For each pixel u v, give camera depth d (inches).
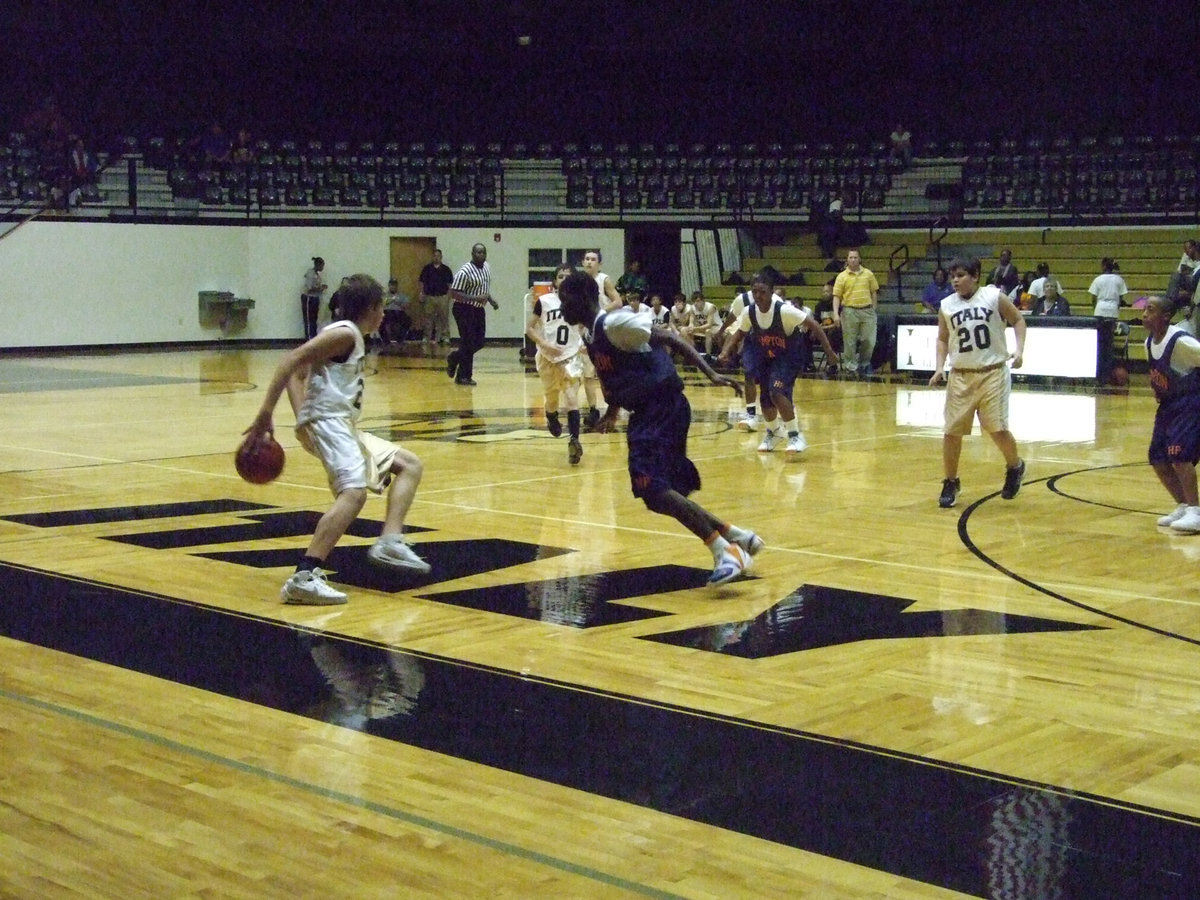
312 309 1142.3
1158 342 329.4
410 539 316.8
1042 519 350.3
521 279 1189.1
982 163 1081.4
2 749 171.3
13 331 1033.5
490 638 229.3
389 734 178.4
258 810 151.4
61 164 1059.9
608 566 288.4
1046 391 740.0
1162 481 339.0
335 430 255.3
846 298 841.5
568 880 133.7
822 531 331.9
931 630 236.1
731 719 185.9
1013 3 1050.7
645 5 1087.0
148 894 129.6
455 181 1149.1
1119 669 212.1
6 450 474.3
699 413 629.9
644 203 1139.3
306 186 1138.7
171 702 191.6
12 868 135.3
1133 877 134.4
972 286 362.0
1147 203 1032.2
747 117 1166.3
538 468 437.4
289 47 1083.9
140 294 1096.2
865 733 180.2
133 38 1056.2
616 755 170.7
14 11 1017.5
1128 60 1074.1
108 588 262.7
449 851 140.6
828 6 1076.5
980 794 157.6
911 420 595.8
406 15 1087.6
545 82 1173.7
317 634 230.4
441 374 847.1
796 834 145.4
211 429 543.8
